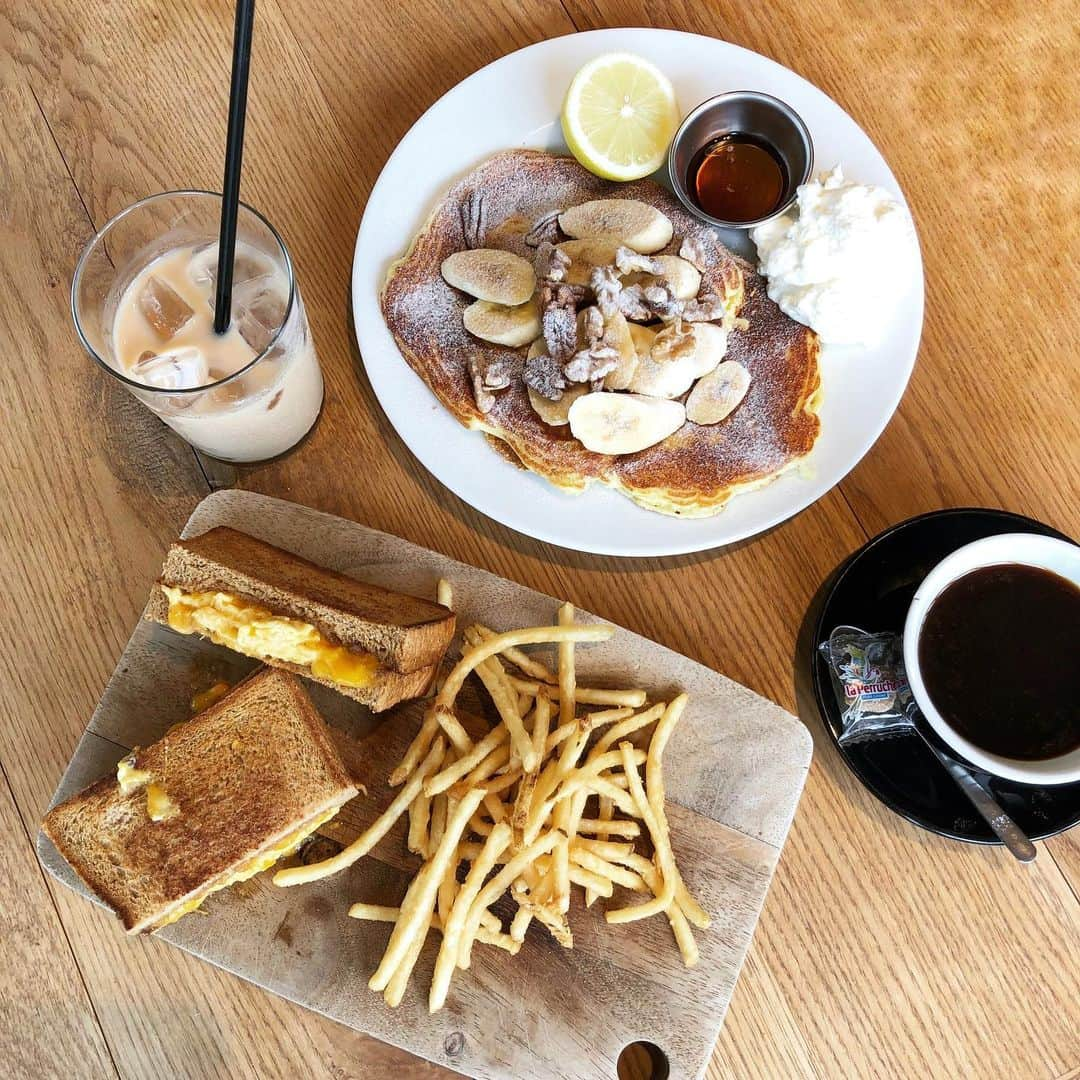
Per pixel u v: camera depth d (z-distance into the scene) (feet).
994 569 1.66
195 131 2.01
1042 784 1.57
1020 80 1.99
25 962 1.81
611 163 1.85
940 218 1.96
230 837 1.70
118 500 1.92
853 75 2.00
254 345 1.70
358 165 1.99
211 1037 1.79
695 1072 1.71
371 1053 1.78
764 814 1.76
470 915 1.66
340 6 2.02
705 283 1.82
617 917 1.68
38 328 1.95
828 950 1.80
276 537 1.86
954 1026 1.78
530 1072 1.72
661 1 2.02
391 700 1.70
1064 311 1.94
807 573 1.88
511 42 2.02
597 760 1.69
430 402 1.83
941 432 1.91
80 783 1.80
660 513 1.79
